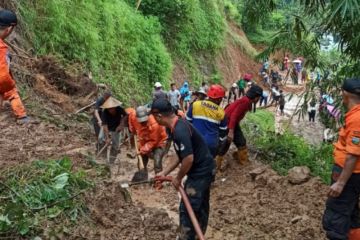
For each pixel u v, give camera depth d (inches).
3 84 230.1
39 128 335.0
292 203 255.4
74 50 580.1
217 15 1213.7
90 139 366.9
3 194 209.0
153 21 835.4
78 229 200.4
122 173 325.7
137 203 255.4
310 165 362.6
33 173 225.1
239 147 315.6
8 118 332.5
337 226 180.4
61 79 494.3
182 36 1033.5
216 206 258.1
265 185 282.0
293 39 335.0
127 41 738.2
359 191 177.9
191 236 190.1
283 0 338.0
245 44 1469.0
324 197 259.8
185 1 999.0
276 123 929.5
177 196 281.4
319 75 354.9
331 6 257.3
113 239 200.4
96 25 654.5
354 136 167.8
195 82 1051.3
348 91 172.6
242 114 302.5
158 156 292.8
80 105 470.9
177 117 183.5
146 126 287.7
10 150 271.3
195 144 186.2
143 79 769.6
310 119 841.5
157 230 214.8
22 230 186.4
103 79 618.8
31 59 488.7
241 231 229.0
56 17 553.3
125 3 832.3
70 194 217.9
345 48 311.9
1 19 211.3
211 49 1186.0
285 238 220.8
